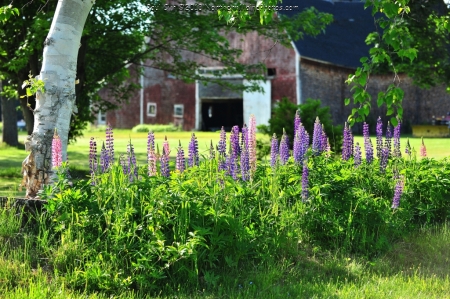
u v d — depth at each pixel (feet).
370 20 166.91
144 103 156.97
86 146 95.71
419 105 151.53
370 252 24.88
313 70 138.72
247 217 22.80
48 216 22.61
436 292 20.44
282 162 27.27
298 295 19.48
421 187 29.48
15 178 52.29
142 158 69.56
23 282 19.51
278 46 138.72
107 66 62.18
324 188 25.89
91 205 21.44
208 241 21.67
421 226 28.32
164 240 20.03
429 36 73.10
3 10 30.86
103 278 19.39
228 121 166.09
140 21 56.95
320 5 157.79
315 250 24.25
